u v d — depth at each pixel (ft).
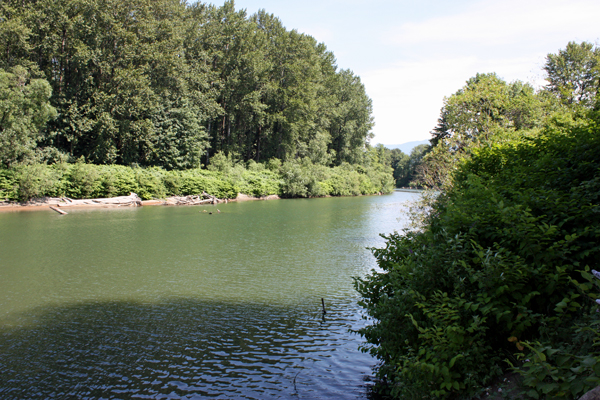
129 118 171.42
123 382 23.54
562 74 88.33
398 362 17.98
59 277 47.24
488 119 69.10
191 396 21.97
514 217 17.02
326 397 21.43
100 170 147.84
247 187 201.87
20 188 125.70
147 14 167.73
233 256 59.67
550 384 12.69
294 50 244.63
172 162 187.01
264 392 22.17
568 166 22.25
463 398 15.26
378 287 23.97
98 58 152.87
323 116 274.98
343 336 30.22
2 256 58.70
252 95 214.07
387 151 535.19
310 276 48.16
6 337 29.99
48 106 132.67
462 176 31.94
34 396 22.13
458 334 15.46
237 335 30.42
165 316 34.50
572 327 14.14
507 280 15.96
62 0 148.05
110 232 82.23
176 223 98.32
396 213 129.29
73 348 28.09
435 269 17.99
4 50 139.44
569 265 15.42
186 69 185.06
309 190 231.71
